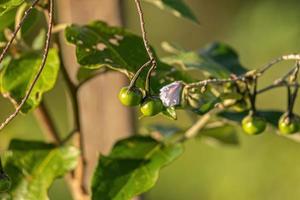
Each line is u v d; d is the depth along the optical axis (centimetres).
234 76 75
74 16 86
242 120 77
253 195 159
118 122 88
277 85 76
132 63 73
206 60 79
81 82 78
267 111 80
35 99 74
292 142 158
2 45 76
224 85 76
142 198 91
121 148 78
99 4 86
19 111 73
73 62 88
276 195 158
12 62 75
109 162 77
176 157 78
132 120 89
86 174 89
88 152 89
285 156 158
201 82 71
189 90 71
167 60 79
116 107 88
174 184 167
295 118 77
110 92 88
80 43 73
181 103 71
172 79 74
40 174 78
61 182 163
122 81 88
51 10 68
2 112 168
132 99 70
